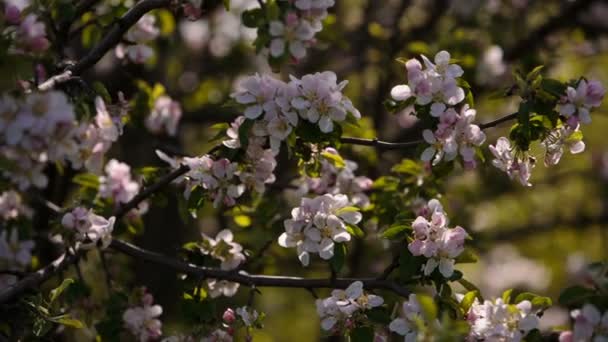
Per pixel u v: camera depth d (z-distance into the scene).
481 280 12.23
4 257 5.42
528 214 12.52
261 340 5.50
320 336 4.21
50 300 4.42
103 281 6.56
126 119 5.85
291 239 4.22
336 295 4.20
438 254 4.10
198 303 4.74
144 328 5.15
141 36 5.79
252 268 5.71
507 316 3.93
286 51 4.47
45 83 3.86
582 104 4.09
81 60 4.60
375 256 8.57
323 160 4.85
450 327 3.72
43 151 3.54
